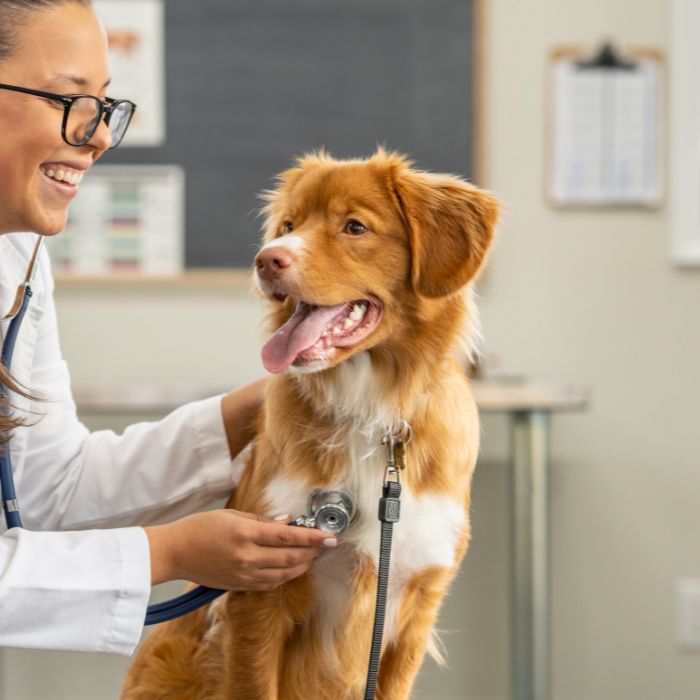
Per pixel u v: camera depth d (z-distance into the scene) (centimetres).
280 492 137
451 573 146
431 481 141
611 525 292
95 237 291
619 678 293
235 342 293
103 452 152
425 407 143
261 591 139
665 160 288
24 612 115
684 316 291
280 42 290
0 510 137
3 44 114
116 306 293
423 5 289
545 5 289
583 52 288
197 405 155
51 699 294
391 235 145
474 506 289
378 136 290
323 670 148
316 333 139
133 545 121
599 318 291
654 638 293
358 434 140
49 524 150
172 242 292
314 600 144
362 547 138
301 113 291
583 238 291
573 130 289
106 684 295
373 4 289
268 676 142
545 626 250
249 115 291
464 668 291
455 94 289
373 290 143
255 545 123
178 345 293
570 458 292
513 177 290
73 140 119
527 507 250
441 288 143
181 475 152
